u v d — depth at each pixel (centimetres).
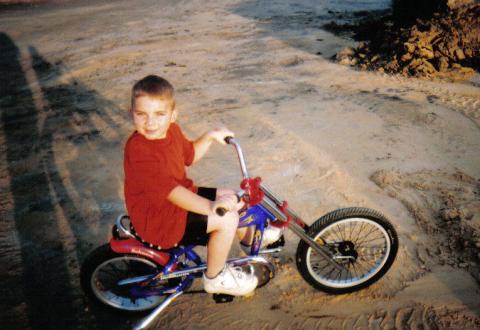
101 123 547
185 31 1101
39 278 288
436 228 313
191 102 604
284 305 256
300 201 361
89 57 877
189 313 254
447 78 652
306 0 1529
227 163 432
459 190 357
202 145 223
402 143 449
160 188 180
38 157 463
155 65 802
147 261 222
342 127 496
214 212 176
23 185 408
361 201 354
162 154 184
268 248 242
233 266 229
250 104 584
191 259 228
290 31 1050
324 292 263
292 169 413
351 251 243
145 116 176
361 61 752
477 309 245
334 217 224
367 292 261
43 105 619
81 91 674
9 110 605
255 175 407
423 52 693
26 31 1196
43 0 1819
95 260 218
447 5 760
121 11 1485
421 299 254
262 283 248
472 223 312
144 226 200
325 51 855
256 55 845
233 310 255
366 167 407
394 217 329
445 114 516
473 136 457
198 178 409
